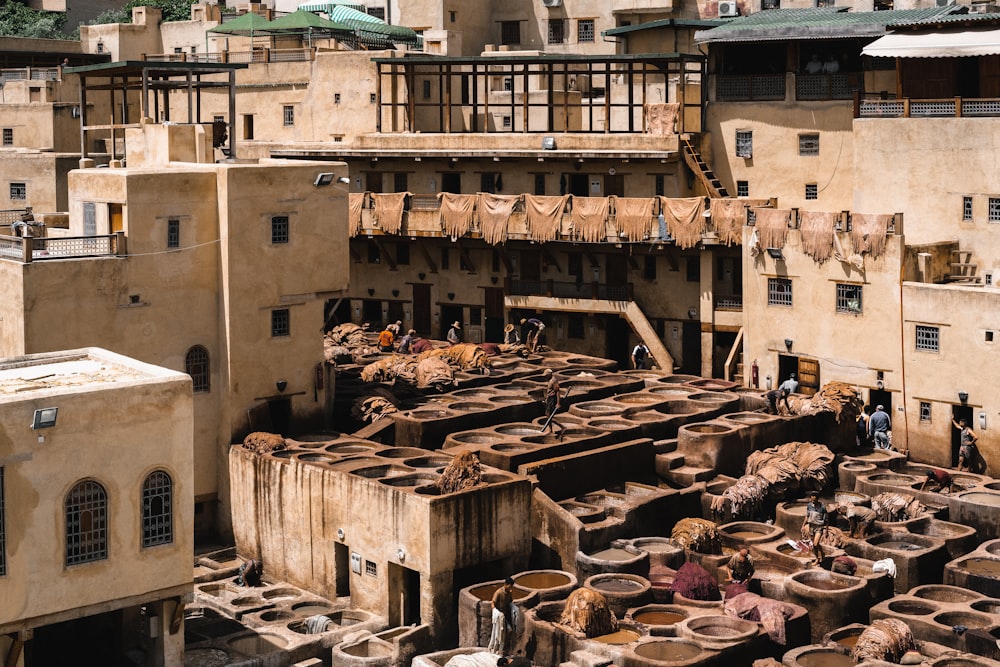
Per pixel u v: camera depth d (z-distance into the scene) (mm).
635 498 51406
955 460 58250
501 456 51844
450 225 72375
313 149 78625
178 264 53812
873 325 59719
